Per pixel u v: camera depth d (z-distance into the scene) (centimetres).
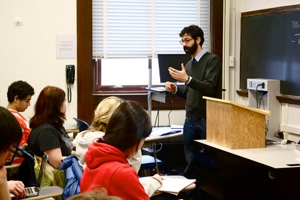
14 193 240
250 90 507
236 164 337
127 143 197
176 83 504
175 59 508
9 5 528
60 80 547
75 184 223
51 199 253
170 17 573
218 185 363
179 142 561
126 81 573
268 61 514
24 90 409
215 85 439
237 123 346
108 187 190
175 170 546
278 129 491
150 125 204
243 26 560
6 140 167
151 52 571
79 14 545
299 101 457
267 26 514
